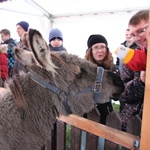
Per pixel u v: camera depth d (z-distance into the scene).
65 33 10.94
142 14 1.96
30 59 1.95
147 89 1.60
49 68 1.83
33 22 11.18
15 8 10.36
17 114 1.89
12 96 1.96
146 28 1.93
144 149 1.67
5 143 1.82
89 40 2.96
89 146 2.40
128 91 2.28
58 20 11.20
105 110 2.73
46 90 1.98
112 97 2.31
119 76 2.44
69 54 2.19
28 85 1.97
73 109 2.10
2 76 4.65
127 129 2.19
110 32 9.05
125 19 8.48
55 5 10.13
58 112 2.05
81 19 10.17
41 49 1.71
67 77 2.03
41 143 2.03
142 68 1.84
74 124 2.47
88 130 2.29
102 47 2.84
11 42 5.82
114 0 8.16
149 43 1.56
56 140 2.90
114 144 2.10
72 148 2.65
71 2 9.38
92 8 9.32
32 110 1.93
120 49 1.85
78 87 2.09
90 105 2.18
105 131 2.09
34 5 10.29
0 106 1.92
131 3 7.98
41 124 1.97
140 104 2.31
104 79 2.21
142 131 1.67
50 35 4.79
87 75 2.14
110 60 2.91
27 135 1.92
